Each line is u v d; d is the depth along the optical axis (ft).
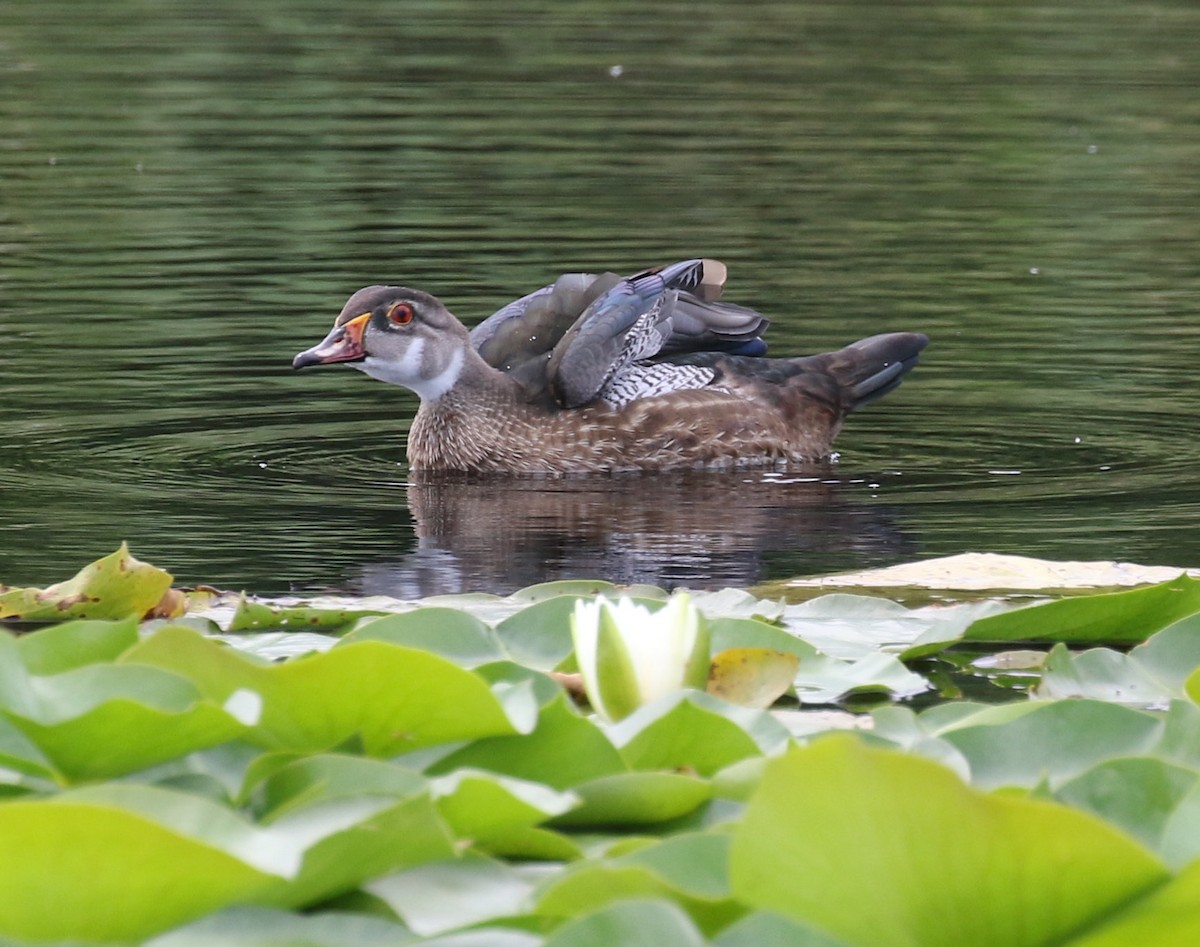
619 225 66.85
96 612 24.38
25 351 51.03
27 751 14.08
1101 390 49.21
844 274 61.00
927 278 60.59
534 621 20.47
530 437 44.86
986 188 74.33
